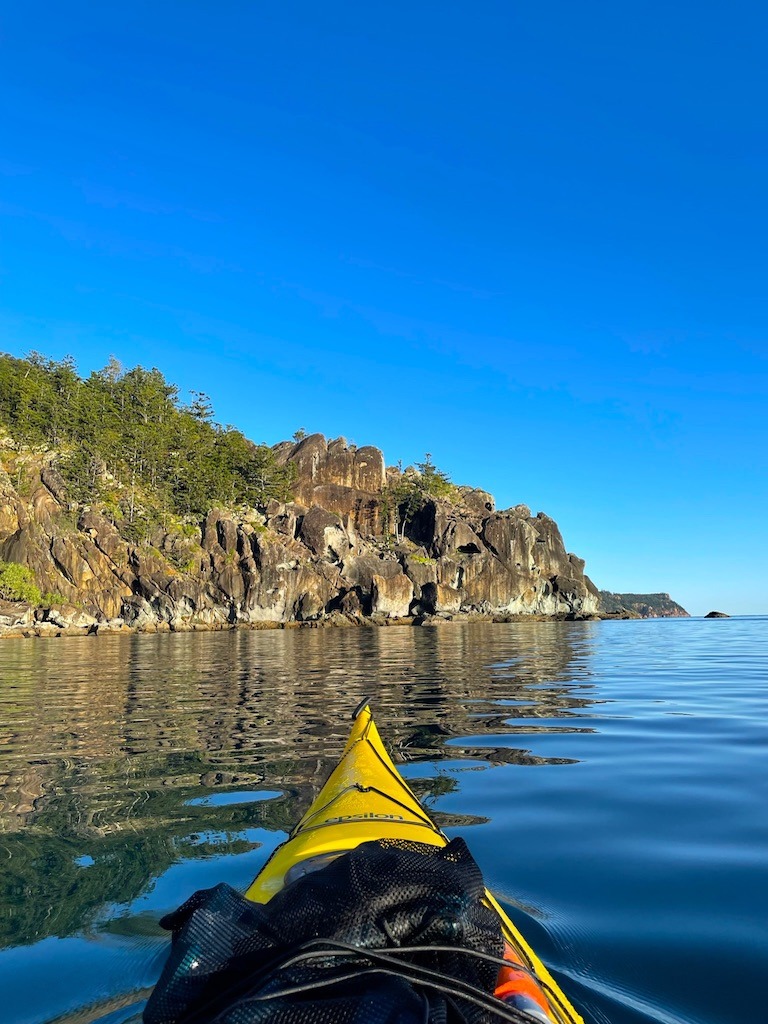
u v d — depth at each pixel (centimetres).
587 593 10144
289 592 7738
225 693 1405
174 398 10244
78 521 7362
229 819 532
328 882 220
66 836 495
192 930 202
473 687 1484
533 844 482
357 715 630
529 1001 230
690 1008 288
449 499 10750
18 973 313
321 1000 180
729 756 763
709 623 7812
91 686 1570
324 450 10244
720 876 423
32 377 9031
